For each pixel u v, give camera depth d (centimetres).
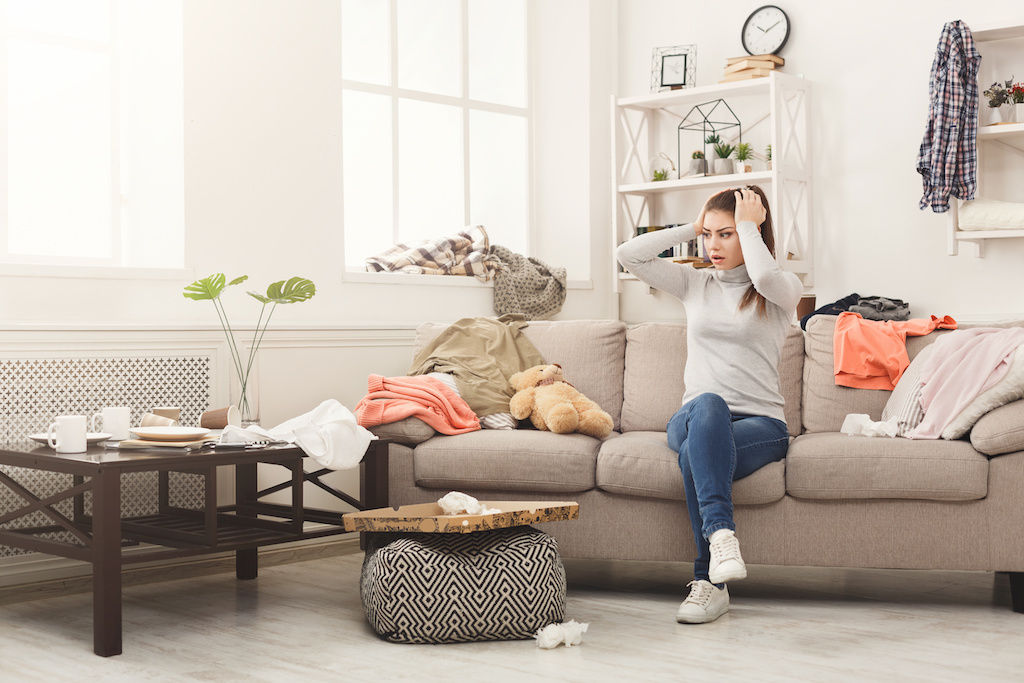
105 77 367
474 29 492
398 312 418
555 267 488
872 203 443
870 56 443
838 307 416
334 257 395
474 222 491
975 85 398
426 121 472
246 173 368
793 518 290
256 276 371
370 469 312
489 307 456
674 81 479
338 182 396
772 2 468
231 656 245
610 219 507
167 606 299
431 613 253
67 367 322
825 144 455
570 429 320
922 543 282
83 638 264
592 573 342
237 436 284
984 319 415
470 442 314
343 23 446
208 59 358
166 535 279
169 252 357
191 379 350
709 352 303
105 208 368
